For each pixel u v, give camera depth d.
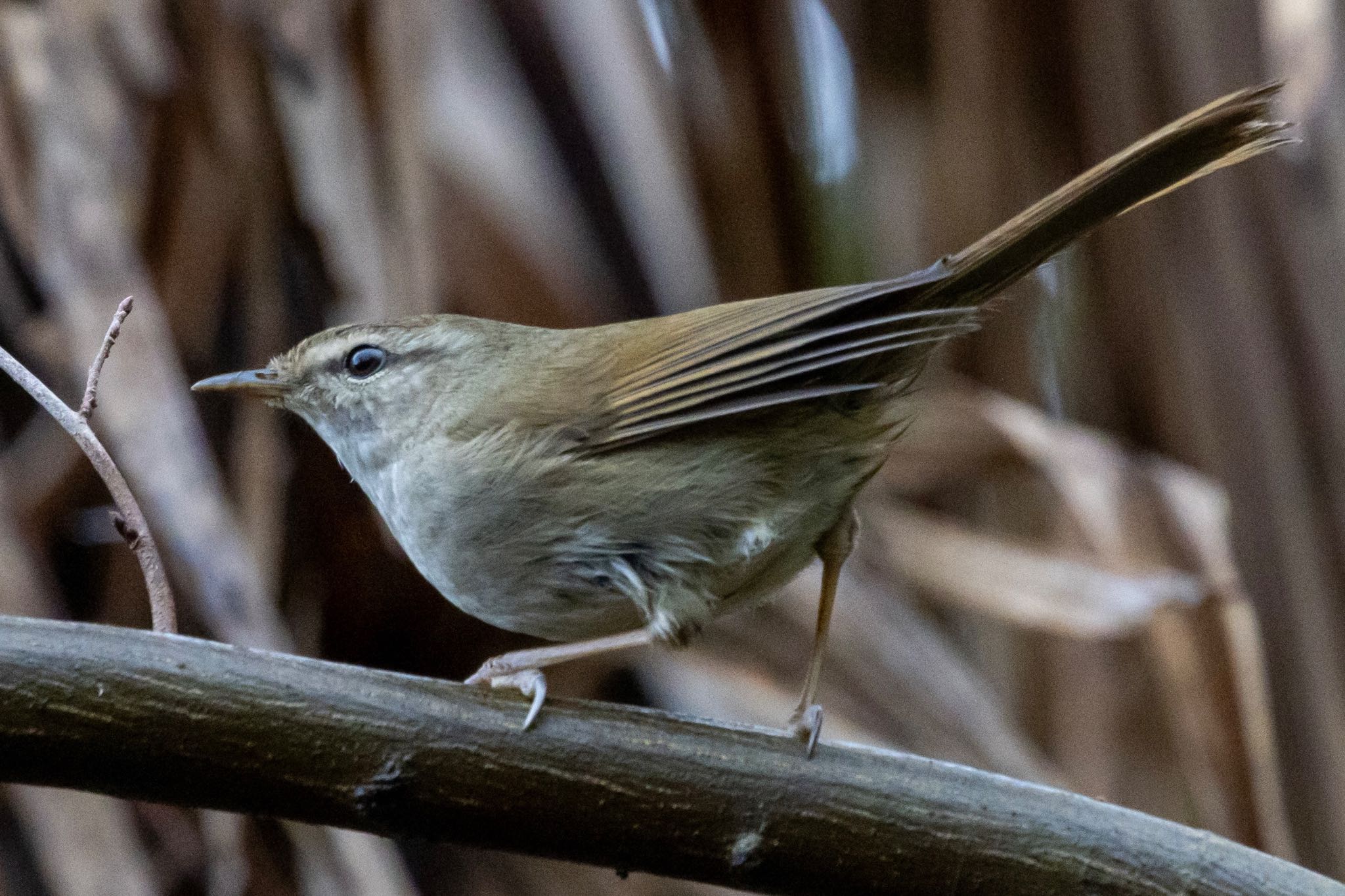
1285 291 9.73
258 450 8.67
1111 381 10.27
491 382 6.93
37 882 8.16
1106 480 9.00
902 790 5.59
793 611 8.88
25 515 8.72
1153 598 8.56
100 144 8.41
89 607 8.99
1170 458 9.97
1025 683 9.80
